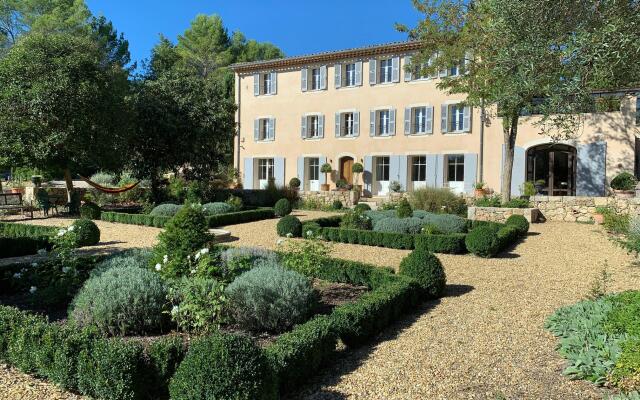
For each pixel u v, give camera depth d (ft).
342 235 40.04
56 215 54.70
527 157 67.15
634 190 54.08
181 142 66.64
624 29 14.71
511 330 17.83
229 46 138.62
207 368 10.66
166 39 124.67
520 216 46.78
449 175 74.84
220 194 72.49
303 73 85.40
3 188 76.79
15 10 108.99
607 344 13.62
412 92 76.33
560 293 23.43
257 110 90.53
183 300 16.81
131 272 18.17
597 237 43.21
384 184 81.05
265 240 40.52
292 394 12.94
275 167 88.84
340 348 16.57
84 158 54.08
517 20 16.72
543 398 12.35
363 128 80.64
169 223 20.48
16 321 14.53
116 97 54.90
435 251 36.11
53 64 51.21
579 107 17.25
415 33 57.72
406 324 18.97
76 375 12.60
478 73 48.16
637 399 11.21
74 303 17.89
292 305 17.57
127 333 16.52
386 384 13.42
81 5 111.55
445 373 14.06
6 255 32.42
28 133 50.08
